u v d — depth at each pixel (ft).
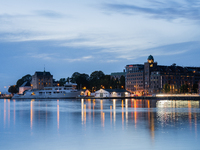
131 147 152.25
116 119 258.37
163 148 149.89
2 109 411.34
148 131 192.75
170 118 263.08
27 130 201.26
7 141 167.22
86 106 474.08
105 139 170.19
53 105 520.01
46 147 154.10
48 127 213.66
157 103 583.99
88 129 202.90
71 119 262.06
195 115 290.56
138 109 387.34
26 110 385.09
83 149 150.00
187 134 181.68
